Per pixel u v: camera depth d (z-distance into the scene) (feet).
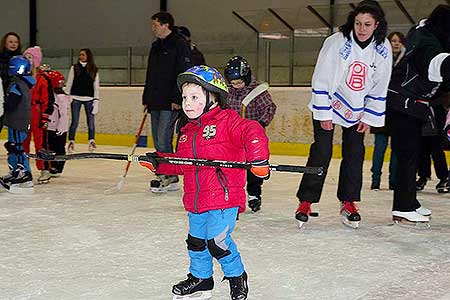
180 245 11.68
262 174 7.69
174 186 18.76
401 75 13.33
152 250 11.28
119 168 25.09
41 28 48.32
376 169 19.49
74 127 30.22
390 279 9.68
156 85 17.98
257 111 14.82
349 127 13.43
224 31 41.86
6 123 17.56
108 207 15.72
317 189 13.35
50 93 20.08
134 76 40.09
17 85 17.26
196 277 8.48
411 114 13.30
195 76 8.05
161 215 14.66
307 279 9.62
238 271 8.23
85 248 11.38
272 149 33.22
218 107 8.30
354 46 12.74
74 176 22.31
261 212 15.35
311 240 12.28
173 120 18.13
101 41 46.14
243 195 8.21
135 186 19.84
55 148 21.25
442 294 8.96
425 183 19.62
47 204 16.08
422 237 12.78
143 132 36.29
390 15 32.81
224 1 41.75
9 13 49.57
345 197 13.61
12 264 10.25
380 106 13.20
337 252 11.35
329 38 13.14
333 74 12.94
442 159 19.02
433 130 18.26
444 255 11.30
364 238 12.57
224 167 7.79
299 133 32.48
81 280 9.39
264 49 36.40
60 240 11.99
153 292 8.87
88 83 30.37
